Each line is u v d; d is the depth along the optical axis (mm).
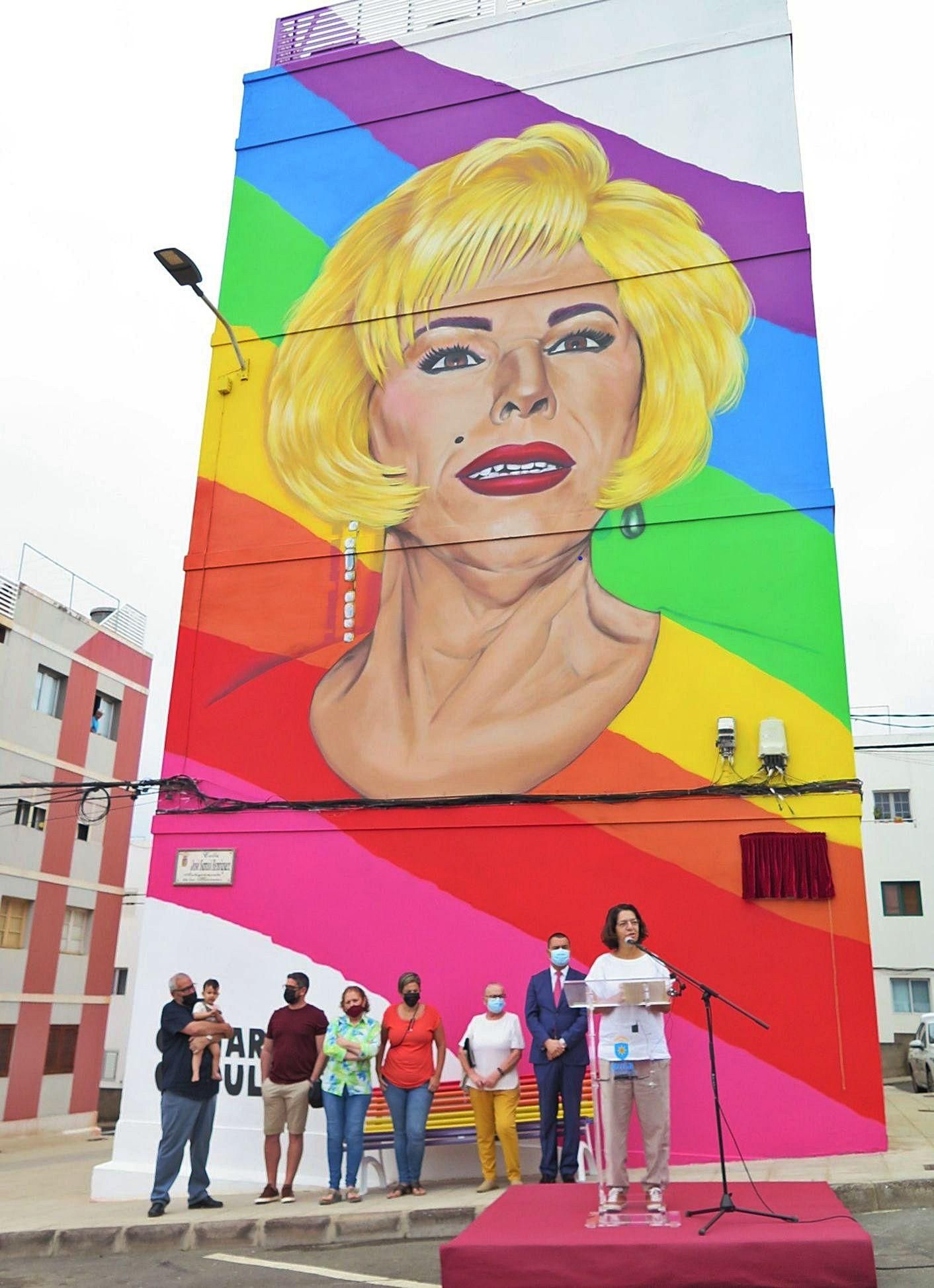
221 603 12156
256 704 11680
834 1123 9203
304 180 13562
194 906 11117
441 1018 9445
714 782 10250
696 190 12133
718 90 12438
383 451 12211
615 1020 6297
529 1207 6551
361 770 11156
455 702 11133
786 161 11984
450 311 12500
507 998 10141
